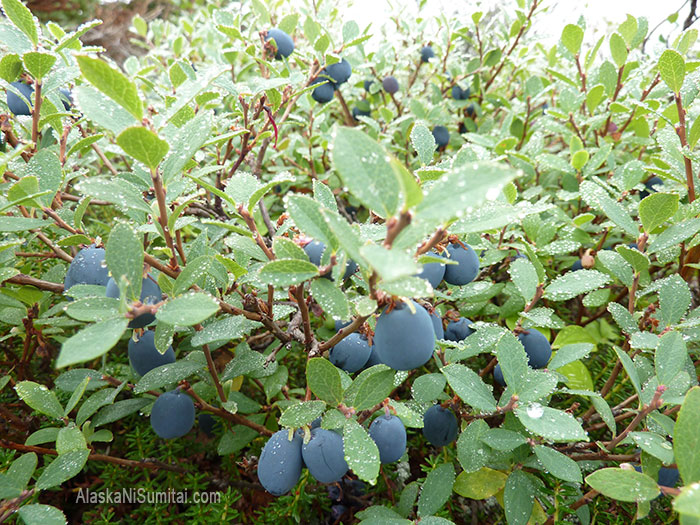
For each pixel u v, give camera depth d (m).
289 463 0.10
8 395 0.16
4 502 0.10
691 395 0.08
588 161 0.19
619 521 0.13
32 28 0.12
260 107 0.16
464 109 0.27
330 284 0.08
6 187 0.13
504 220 0.08
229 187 0.10
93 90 0.08
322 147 0.23
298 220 0.08
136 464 0.14
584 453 0.12
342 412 0.10
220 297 0.12
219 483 0.15
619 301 0.19
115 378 0.14
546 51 0.27
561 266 0.19
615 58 0.20
